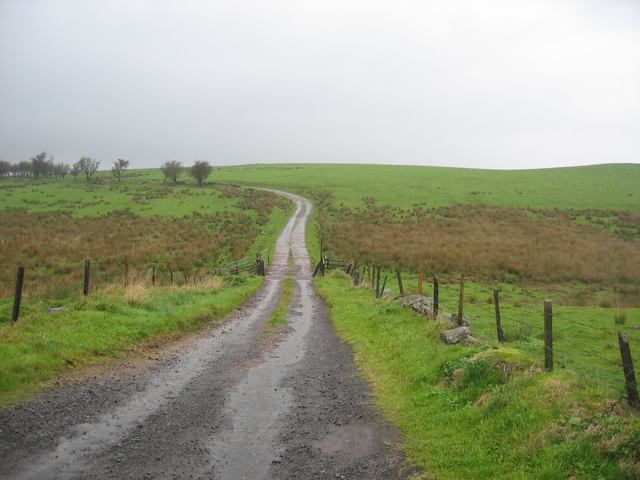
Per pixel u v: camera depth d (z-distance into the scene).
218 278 31.33
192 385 9.90
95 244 46.91
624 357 6.71
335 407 8.88
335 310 20.86
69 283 25.06
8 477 5.70
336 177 113.88
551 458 5.80
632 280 35.78
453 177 107.94
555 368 8.75
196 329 15.85
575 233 56.28
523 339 14.91
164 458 6.54
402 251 46.03
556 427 6.36
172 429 7.54
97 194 86.31
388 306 17.28
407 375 10.27
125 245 46.88
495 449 6.48
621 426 5.95
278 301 24.73
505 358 8.89
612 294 31.33
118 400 8.61
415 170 125.31
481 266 40.25
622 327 19.31
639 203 75.44
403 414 8.38
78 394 8.59
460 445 6.82
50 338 10.59
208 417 8.16
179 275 36.31
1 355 9.09
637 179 99.25
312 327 17.55
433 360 10.56
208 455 6.71
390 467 6.48
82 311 13.41
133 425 7.59
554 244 49.34
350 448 7.08
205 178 111.38
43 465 6.08
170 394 9.21
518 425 6.79
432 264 41.31
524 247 47.56
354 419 8.26
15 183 108.56
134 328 13.18
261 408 8.75
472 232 56.12
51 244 45.44
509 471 5.91
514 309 23.69
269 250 50.28
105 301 14.72
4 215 63.62
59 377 9.23
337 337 15.57
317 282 32.50
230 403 8.95
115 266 38.94
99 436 7.07
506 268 39.91
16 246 43.41
